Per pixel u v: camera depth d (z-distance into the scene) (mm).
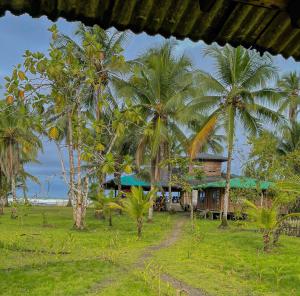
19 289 9242
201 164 32406
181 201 46406
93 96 23156
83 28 24891
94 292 9109
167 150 31203
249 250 15578
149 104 29078
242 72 24953
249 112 25562
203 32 3004
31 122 10859
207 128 25062
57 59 11352
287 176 18719
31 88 8922
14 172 33500
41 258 12898
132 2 2744
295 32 2988
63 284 9727
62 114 16984
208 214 36156
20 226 23859
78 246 15359
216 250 15438
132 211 18969
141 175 42094
